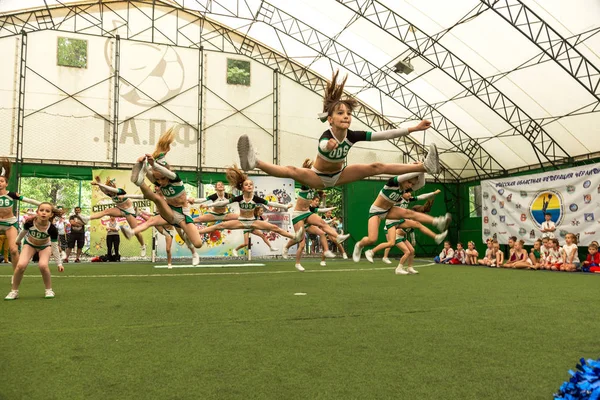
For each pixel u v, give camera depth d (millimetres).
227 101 18656
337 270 11391
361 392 2299
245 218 10727
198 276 9227
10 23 16672
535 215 16938
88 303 5242
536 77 14664
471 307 5078
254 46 19250
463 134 19109
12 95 16312
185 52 18391
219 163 18266
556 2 12195
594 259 11875
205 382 2439
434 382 2457
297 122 19438
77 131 16828
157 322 4074
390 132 4336
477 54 15164
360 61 18078
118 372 2605
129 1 18047
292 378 2510
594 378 1986
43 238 5730
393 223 10180
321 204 12383
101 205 15945
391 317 4375
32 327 3850
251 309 4820
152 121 17703
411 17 14953
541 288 7297
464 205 21562
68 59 17062
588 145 15969
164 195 7293
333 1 15516
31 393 2270
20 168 15984
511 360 2891
